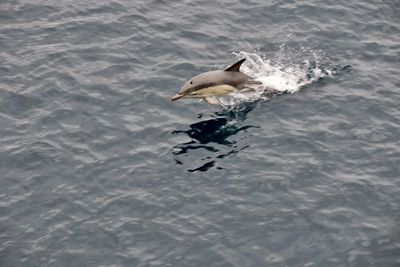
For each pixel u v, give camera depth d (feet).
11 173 221.87
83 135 235.81
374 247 197.77
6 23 285.64
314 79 259.19
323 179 219.00
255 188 215.31
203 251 195.72
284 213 207.31
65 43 276.41
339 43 277.44
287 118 241.96
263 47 274.57
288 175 220.02
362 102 249.34
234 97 249.55
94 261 194.18
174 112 245.24
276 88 253.65
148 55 270.67
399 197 213.25
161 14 291.38
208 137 233.96
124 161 225.76
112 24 285.23
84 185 217.56
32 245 198.90
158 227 203.10
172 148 229.86
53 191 215.72
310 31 282.77
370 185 216.74
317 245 197.98
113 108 246.88
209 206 209.46
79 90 253.85
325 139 233.76
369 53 273.13
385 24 288.10
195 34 280.72
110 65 265.54
